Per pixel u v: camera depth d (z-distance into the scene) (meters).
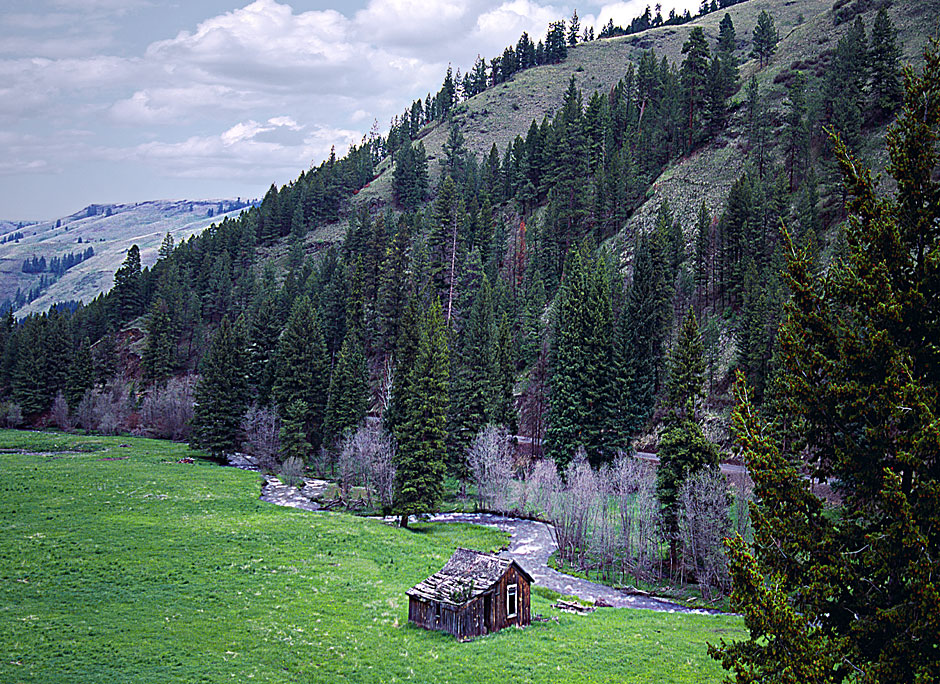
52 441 110.75
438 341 73.31
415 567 53.62
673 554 57.53
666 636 39.59
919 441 13.64
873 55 123.88
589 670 33.09
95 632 35.72
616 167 149.38
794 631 13.95
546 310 128.00
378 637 37.44
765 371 84.69
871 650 14.51
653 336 97.94
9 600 40.09
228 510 68.56
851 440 15.93
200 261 197.62
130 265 180.00
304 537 59.56
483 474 80.25
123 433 126.56
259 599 42.91
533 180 182.62
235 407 105.81
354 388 100.25
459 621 38.19
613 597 52.16
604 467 70.44
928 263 15.31
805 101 134.88
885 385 14.91
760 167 130.88
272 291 166.88
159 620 38.06
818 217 103.69
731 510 59.28
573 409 83.12
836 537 15.83
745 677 14.98
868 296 15.73
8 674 29.88
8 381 144.62
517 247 153.88
